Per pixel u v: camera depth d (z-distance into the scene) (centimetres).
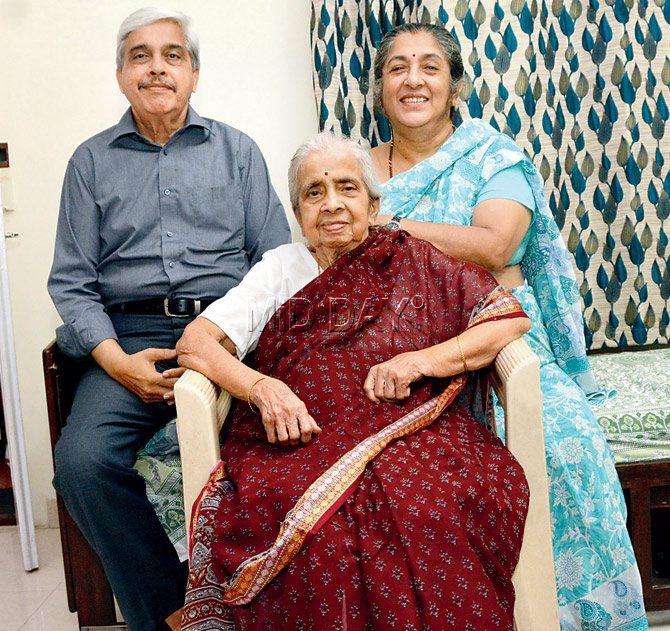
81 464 196
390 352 181
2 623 229
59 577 254
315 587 147
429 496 152
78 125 274
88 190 227
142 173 227
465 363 177
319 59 255
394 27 238
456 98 239
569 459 198
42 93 272
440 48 227
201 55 273
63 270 224
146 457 211
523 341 183
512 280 230
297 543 150
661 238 263
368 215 194
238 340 192
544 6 254
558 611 186
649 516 214
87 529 201
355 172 187
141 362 207
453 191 225
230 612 162
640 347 270
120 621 220
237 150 234
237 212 233
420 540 148
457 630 145
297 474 160
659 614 221
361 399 173
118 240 227
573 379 231
